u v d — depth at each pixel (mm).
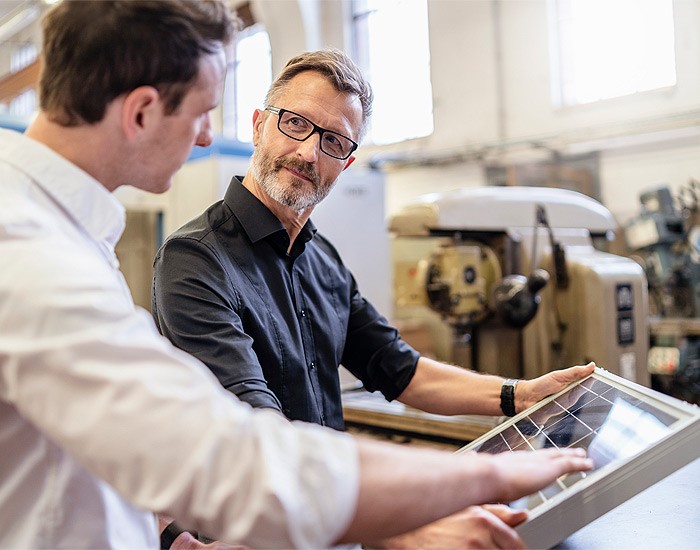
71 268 625
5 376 601
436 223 2209
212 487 576
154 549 815
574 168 4758
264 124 1390
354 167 5172
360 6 6117
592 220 2586
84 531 703
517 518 798
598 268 2219
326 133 1349
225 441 587
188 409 590
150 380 592
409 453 654
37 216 665
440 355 3990
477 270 2346
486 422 1729
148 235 3826
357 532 611
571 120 4801
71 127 725
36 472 692
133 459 574
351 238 3725
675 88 4340
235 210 1359
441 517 644
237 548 1042
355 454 623
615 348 2215
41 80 716
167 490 573
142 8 678
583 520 785
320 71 1362
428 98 5676
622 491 798
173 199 3689
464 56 5324
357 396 2166
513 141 5027
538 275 2064
